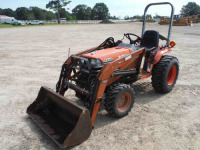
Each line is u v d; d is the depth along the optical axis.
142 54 3.98
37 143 2.91
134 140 2.96
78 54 3.92
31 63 7.59
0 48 11.09
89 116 2.75
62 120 3.23
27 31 22.70
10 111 3.86
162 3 4.68
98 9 100.19
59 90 3.82
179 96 4.55
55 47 11.37
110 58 3.60
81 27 30.92
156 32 4.63
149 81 5.60
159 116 3.65
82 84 3.62
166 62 4.37
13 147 2.82
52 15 95.94
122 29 25.53
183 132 3.15
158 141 2.93
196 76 5.98
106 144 2.87
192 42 13.06
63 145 2.57
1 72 6.43
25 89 4.97
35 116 3.41
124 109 3.58
